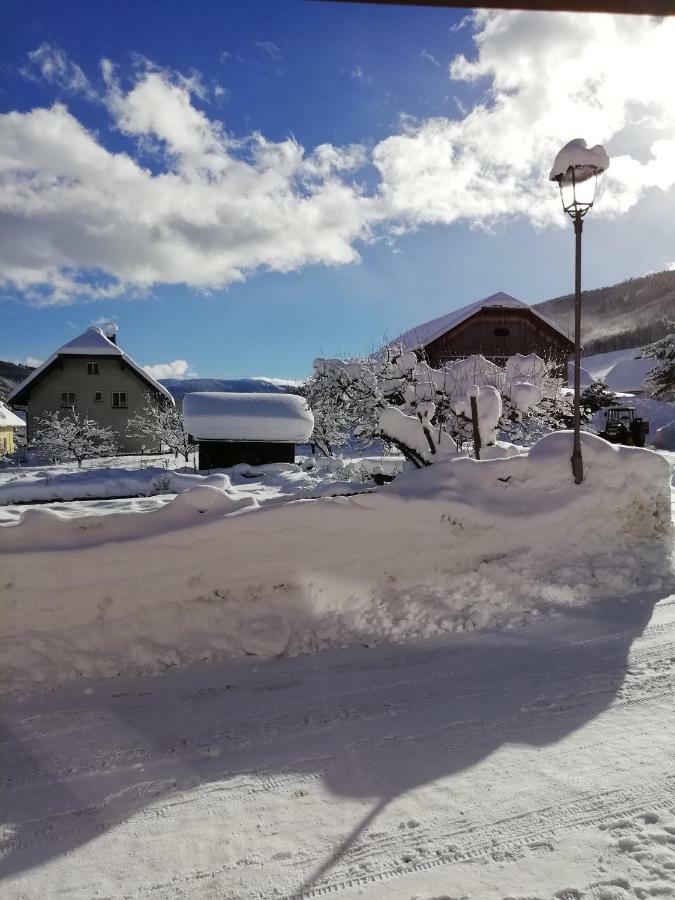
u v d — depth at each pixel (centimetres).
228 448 2053
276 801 248
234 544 412
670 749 272
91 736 301
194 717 317
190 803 249
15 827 238
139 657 376
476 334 3075
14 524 395
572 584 475
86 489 1423
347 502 445
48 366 3400
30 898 204
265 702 330
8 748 293
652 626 415
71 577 381
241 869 213
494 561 480
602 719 300
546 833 223
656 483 538
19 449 3266
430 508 464
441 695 331
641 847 212
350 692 339
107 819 241
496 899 194
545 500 516
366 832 228
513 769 262
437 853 216
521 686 338
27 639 369
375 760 273
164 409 3225
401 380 984
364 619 424
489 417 723
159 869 215
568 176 544
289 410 2036
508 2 186
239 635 396
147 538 398
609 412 3023
